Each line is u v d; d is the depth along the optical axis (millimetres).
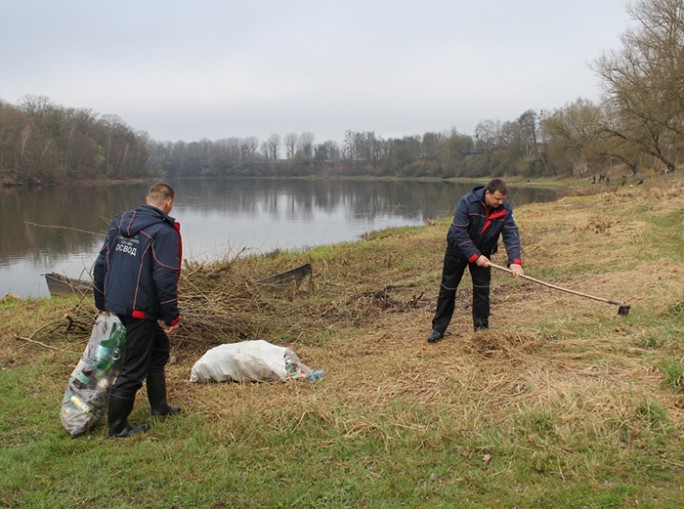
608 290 7375
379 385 4484
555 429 3516
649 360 4570
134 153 77750
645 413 3635
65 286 9805
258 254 14508
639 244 10820
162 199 4117
